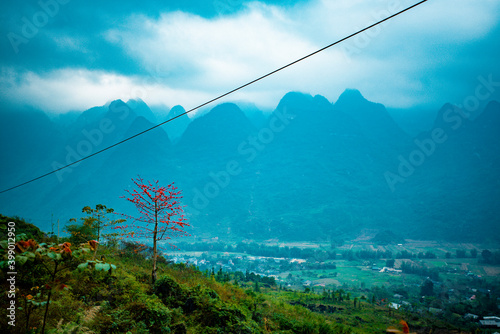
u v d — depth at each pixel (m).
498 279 153.88
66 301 8.48
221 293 17.95
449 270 181.62
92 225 14.04
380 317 42.72
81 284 9.88
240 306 16.64
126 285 11.54
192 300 12.52
